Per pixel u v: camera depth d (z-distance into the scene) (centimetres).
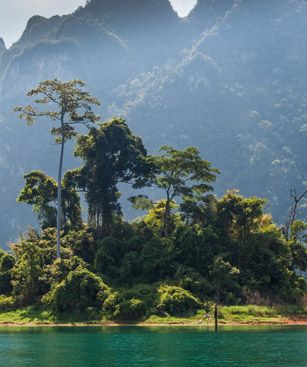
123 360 3591
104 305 6306
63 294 6450
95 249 7525
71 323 6231
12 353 3941
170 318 6106
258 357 3666
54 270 6862
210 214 7381
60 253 7219
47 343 4462
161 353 3853
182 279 6644
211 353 3828
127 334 5006
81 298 6400
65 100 7612
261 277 6869
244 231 7144
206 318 6081
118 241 7294
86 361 3572
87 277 6475
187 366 3350
